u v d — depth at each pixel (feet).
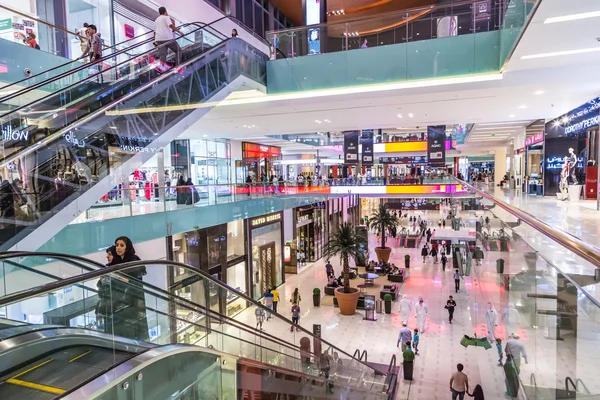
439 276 66.95
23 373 10.22
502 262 23.59
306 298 57.47
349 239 52.70
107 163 22.24
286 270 72.08
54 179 18.98
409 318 48.65
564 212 29.78
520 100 37.35
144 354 12.16
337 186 80.18
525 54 26.00
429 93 34.45
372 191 80.28
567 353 12.56
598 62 28.37
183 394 13.55
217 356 15.79
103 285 13.64
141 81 29.22
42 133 22.33
